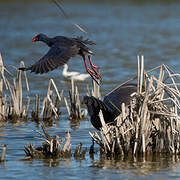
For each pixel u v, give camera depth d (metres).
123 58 28.80
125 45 35.12
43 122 14.68
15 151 10.79
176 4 72.25
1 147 11.12
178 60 27.02
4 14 59.91
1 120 14.87
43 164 9.70
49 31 42.59
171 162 9.91
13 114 15.30
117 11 64.06
